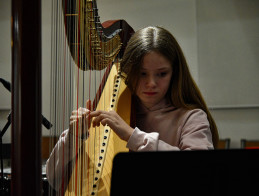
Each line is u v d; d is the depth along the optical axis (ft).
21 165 2.96
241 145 16.15
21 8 2.96
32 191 2.97
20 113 2.96
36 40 2.99
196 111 6.48
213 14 16.29
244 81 16.25
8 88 6.40
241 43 16.24
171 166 2.92
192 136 6.00
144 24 16.37
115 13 16.43
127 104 6.61
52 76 4.19
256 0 16.10
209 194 2.93
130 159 2.91
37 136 2.99
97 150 5.84
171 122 6.49
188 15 16.25
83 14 5.01
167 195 2.93
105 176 5.30
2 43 16.89
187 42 16.31
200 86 16.48
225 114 16.40
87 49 5.32
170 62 6.29
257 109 16.16
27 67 2.96
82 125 5.45
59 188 5.11
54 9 4.03
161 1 16.29
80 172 5.32
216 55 16.33
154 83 6.12
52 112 4.26
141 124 6.73
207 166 2.93
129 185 2.91
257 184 2.93
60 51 4.38
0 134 6.41
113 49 6.96
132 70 6.22
